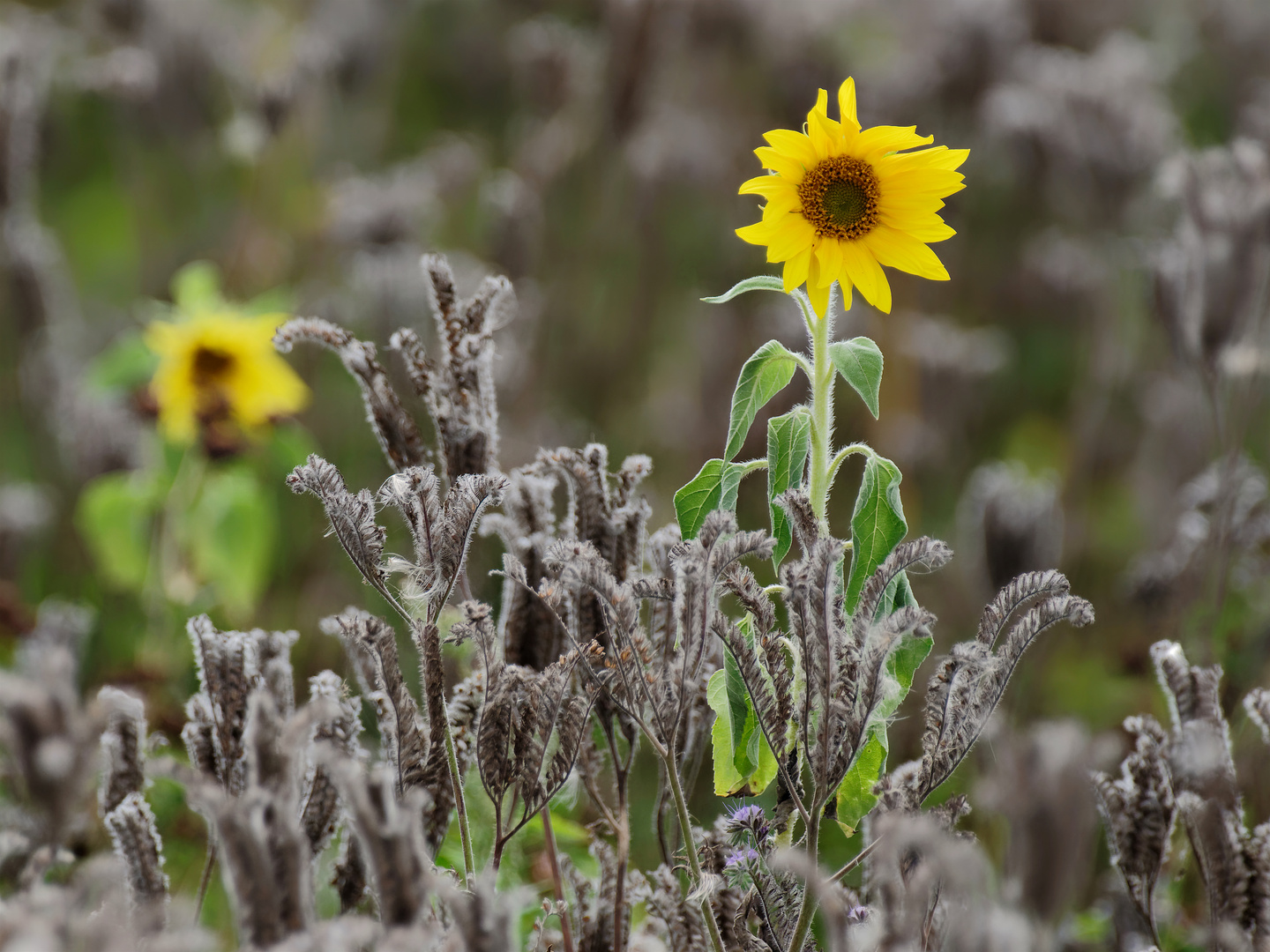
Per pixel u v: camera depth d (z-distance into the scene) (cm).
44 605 446
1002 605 334
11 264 563
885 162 340
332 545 509
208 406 459
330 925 325
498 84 984
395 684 334
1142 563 509
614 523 345
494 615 356
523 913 349
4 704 330
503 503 350
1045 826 325
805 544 336
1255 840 338
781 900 338
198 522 454
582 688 343
